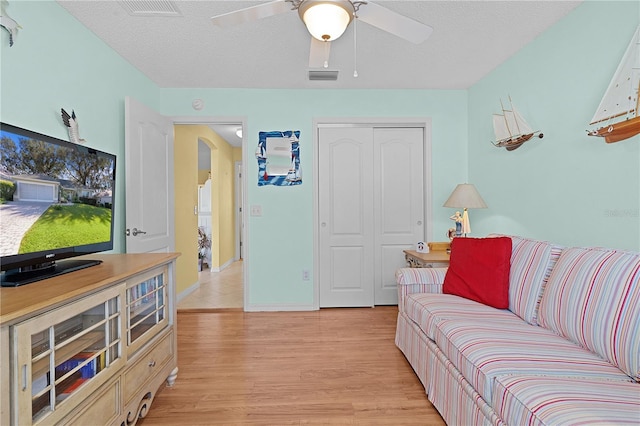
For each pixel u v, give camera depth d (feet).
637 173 5.92
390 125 12.42
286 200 12.02
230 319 11.21
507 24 7.80
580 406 3.41
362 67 10.18
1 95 5.56
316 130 12.04
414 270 8.46
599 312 4.64
